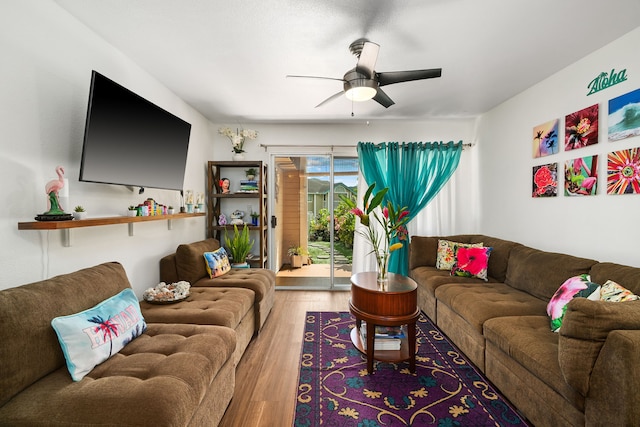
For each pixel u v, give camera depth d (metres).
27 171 1.58
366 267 4.27
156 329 1.80
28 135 1.59
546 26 1.97
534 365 1.58
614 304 1.31
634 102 2.03
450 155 4.14
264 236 4.34
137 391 1.19
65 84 1.81
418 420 1.70
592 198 2.37
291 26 1.95
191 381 1.32
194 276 2.88
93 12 1.82
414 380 2.10
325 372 2.19
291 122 4.27
